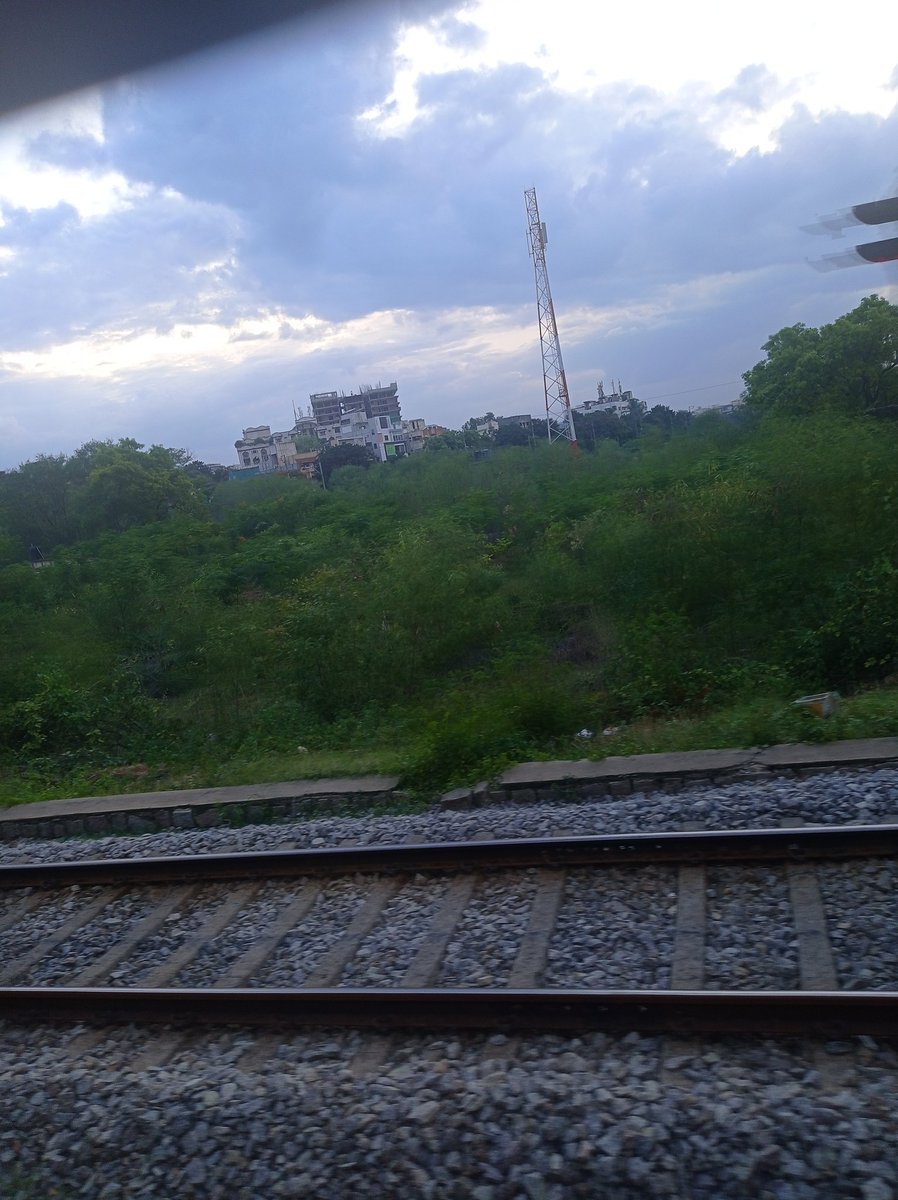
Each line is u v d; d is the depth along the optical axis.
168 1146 3.88
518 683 10.99
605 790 7.79
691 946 4.85
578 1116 3.63
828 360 24.23
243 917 6.10
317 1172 3.62
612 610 14.77
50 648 17.84
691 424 27.66
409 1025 4.47
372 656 13.44
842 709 8.61
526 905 5.59
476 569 16.28
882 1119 3.42
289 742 11.39
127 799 9.24
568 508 21.97
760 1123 3.44
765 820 6.29
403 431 92.56
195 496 40.03
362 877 6.27
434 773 8.57
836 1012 3.99
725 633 13.12
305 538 25.27
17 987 5.27
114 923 6.35
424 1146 3.62
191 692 16.58
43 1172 3.93
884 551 12.77
